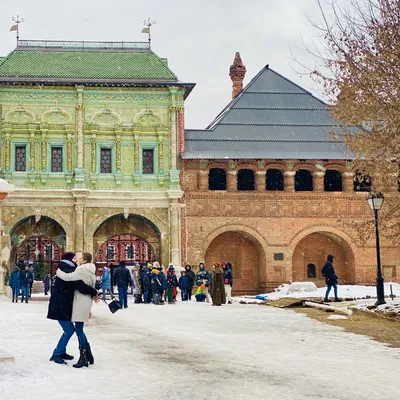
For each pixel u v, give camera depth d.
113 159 46.31
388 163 26.27
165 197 46.09
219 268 32.66
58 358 13.74
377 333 20.34
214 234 46.28
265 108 49.38
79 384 11.71
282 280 46.66
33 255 53.62
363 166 27.80
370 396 11.30
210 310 28.58
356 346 17.42
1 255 43.25
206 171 46.66
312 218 47.16
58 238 46.38
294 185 48.09
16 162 45.66
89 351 13.66
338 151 47.31
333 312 27.47
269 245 46.75
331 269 32.34
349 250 47.72
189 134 47.53
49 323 22.16
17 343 16.70
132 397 10.82
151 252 49.44
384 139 25.53
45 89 45.94
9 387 11.34
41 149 45.69
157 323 22.59
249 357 15.31
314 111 49.66
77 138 45.78
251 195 46.78
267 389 11.72
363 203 47.56
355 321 23.73
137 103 46.72
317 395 11.30
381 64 24.39
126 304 30.11
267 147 47.12
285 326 22.22
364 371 13.62
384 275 47.28
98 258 49.16
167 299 35.78
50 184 45.53
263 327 21.89
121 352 15.54
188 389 11.57
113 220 47.09
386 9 24.30
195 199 46.38
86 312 13.52
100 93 46.44
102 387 11.53
